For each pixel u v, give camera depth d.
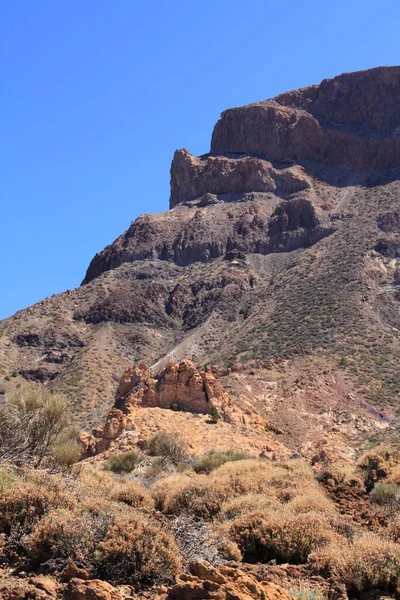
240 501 16.70
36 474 14.88
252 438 49.50
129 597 10.09
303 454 46.06
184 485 18.77
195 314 139.75
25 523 11.93
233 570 10.74
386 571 11.81
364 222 150.38
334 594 11.40
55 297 150.12
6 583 10.18
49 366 119.75
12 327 134.50
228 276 147.62
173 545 11.46
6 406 21.02
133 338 132.00
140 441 41.44
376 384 84.75
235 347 111.12
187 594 9.66
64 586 10.04
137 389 54.62
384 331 105.50
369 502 19.64
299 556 13.51
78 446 22.91
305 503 16.09
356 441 67.94
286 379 83.69
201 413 52.81
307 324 109.94
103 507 12.97
